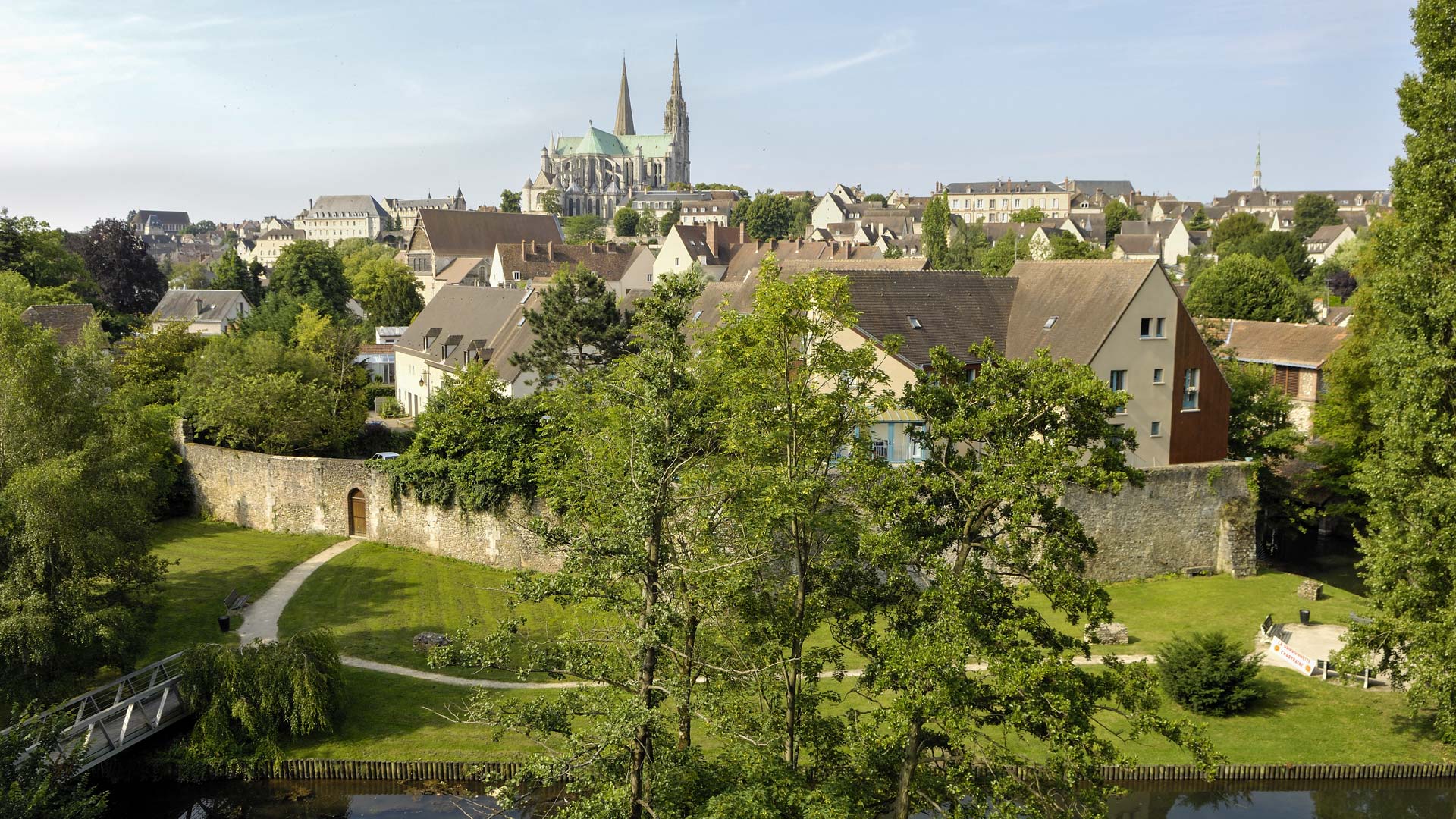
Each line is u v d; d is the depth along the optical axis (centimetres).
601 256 13875
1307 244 18138
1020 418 2189
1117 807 3166
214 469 5841
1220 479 4831
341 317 11844
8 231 9244
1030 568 2173
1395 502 3180
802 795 2133
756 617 2462
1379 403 3369
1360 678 3706
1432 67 3272
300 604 4550
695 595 2309
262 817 3125
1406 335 3244
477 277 15462
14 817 2256
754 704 2555
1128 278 4919
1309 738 3338
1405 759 3222
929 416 2328
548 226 17675
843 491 2594
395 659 3978
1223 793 3169
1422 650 2942
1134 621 4231
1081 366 2178
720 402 2458
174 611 4400
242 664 3347
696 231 13012
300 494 5553
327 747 3334
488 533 5031
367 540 5444
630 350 5369
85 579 3262
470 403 5203
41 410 3344
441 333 8131
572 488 3322
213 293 11038
